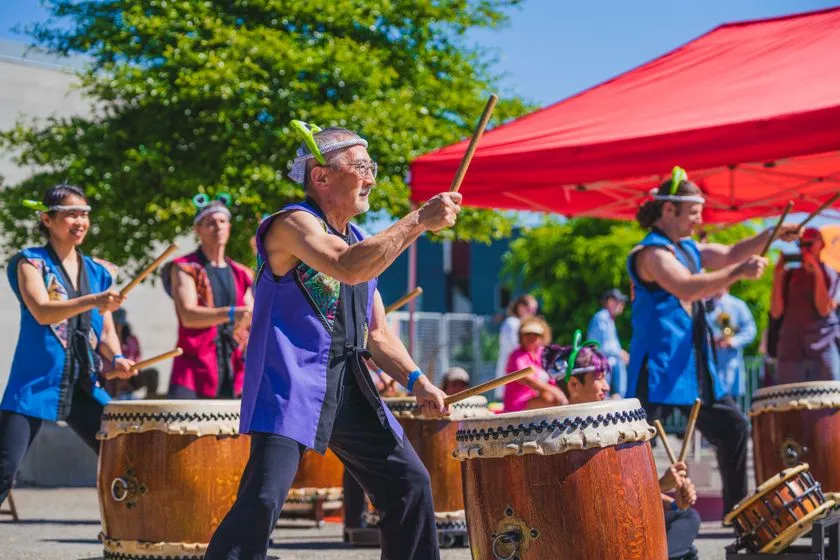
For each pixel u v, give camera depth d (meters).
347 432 4.12
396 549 4.19
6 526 8.37
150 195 13.68
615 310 12.38
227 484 5.17
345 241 4.10
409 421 6.86
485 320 23.62
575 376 5.43
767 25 9.20
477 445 4.07
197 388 6.93
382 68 14.49
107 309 5.81
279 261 4.00
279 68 13.45
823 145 6.92
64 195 6.14
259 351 4.02
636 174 7.69
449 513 6.89
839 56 7.88
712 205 10.28
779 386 6.31
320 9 14.27
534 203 10.17
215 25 13.52
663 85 8.70
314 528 8.34
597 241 21.50
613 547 3.91
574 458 3.92
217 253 7.15
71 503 10.16
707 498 8.86
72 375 6.04
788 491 4.96
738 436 6.41
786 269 8.83
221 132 13.69
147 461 5.13
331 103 13.98
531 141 8.27
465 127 14.78
